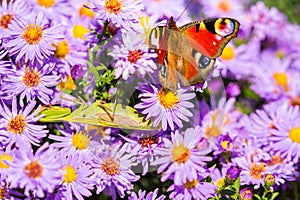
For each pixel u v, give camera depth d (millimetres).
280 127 673
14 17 605
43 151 568
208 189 590
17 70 590
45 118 583
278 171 628
